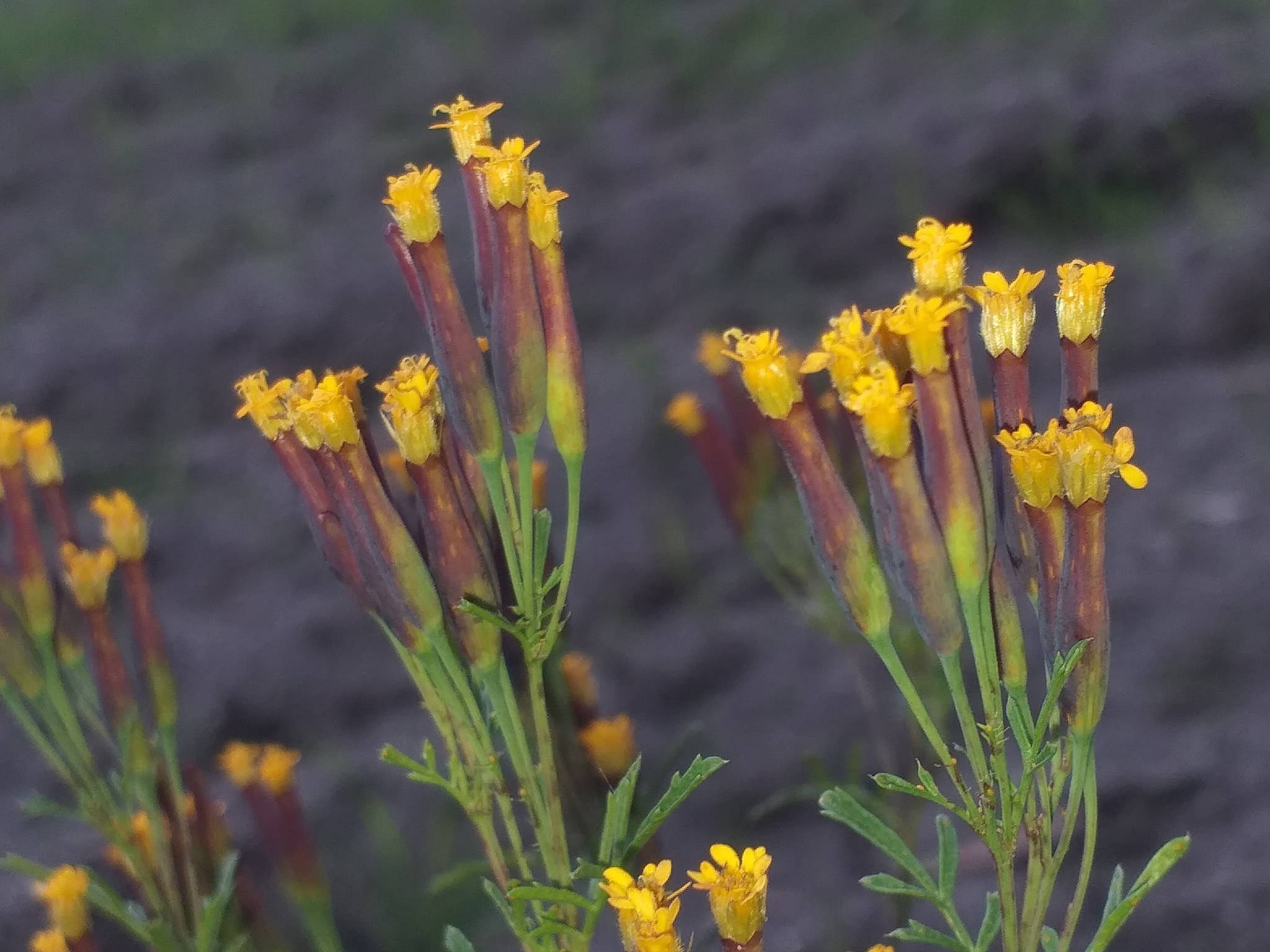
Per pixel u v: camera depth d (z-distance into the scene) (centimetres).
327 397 35
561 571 35
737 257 119
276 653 83
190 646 85
